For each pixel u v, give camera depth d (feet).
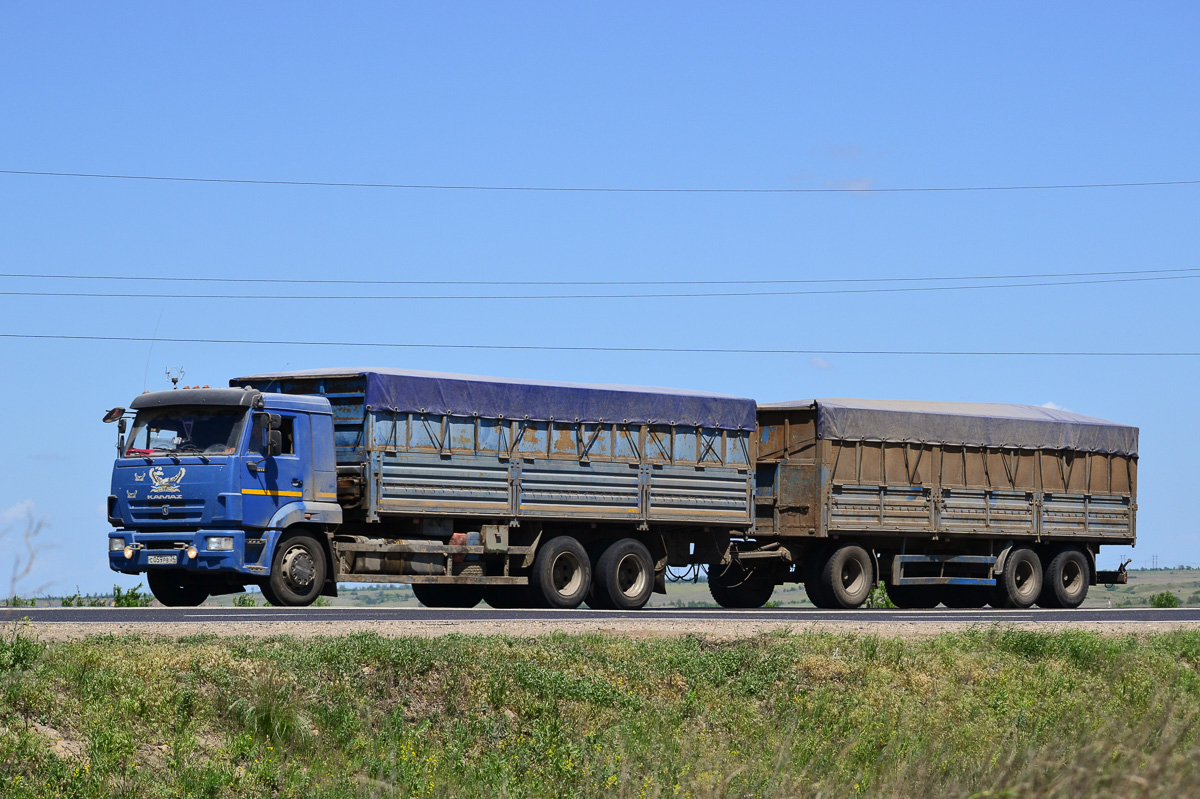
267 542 80.07
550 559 93.25
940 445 113.09
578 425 94.89
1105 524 124.77
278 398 81.92
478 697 52.21
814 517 106.63
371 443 85.51
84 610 68.90
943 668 64.54
